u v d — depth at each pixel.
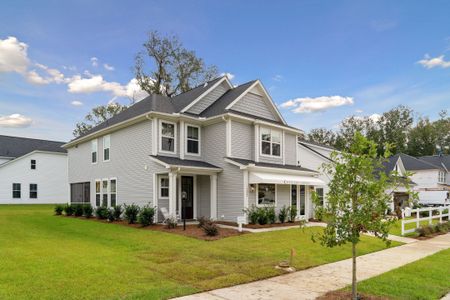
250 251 11.89
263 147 21.98
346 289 7.68
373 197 6.53
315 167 29.23
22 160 40.16
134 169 21.44
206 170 19.52
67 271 8.70
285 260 10.45
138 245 12.89
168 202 20.17
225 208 19.81
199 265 9.72
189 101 22.30
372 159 6.84
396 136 65.50
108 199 24.11
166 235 15.29
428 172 47.72
